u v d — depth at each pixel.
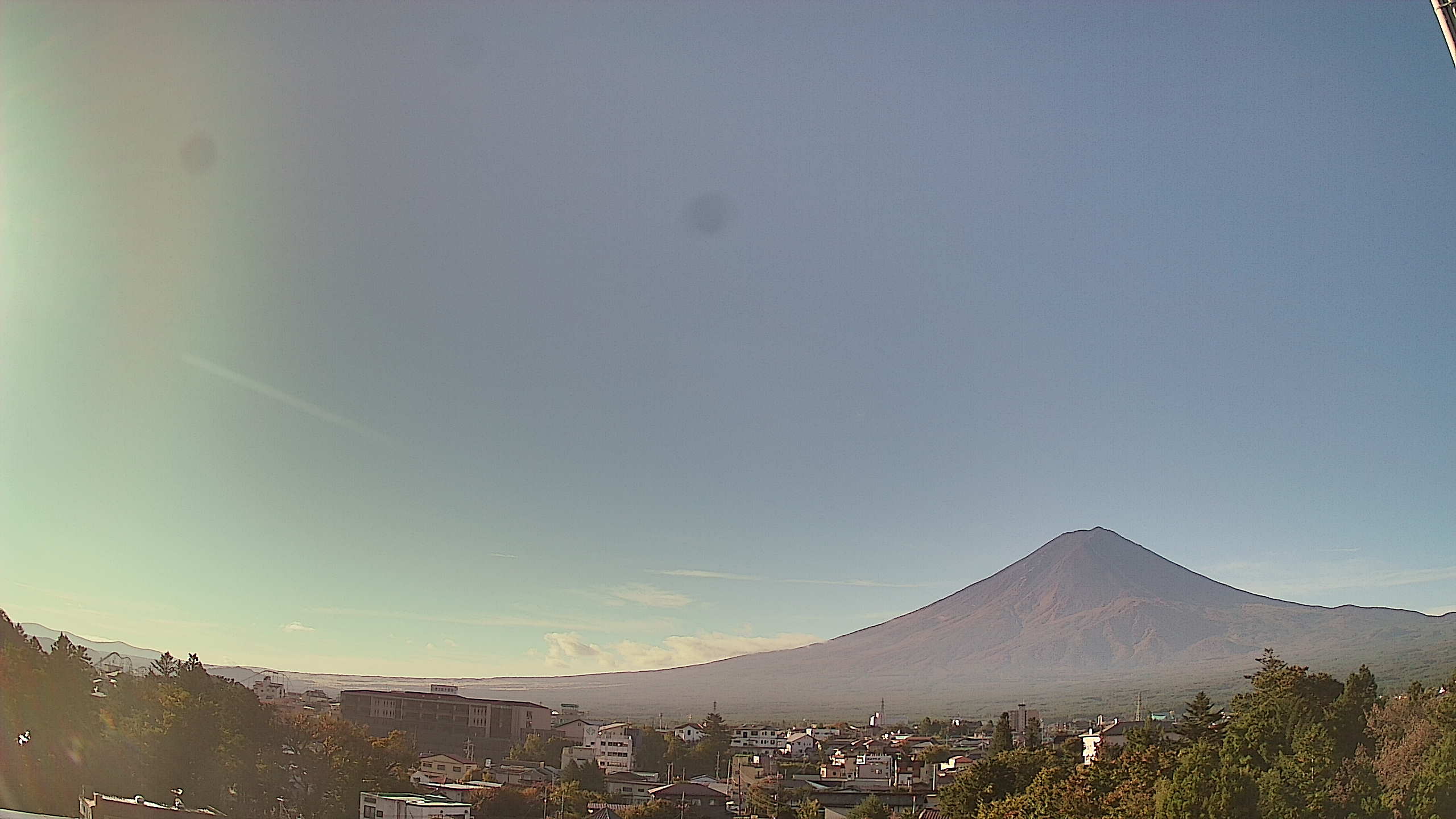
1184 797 43.22
